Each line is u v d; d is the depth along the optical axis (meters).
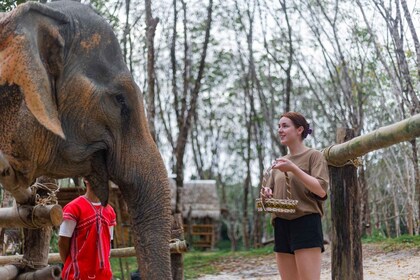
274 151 23.61
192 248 23.08
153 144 3.24
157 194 3.14
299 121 4.21
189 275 12.24
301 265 4.07
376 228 19.53
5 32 2.70
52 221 3.47
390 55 14.88
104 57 3.13
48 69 2.91
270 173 4.36
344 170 3.51
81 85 3.01
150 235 3.08
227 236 31.75
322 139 26.11
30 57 2.67
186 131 15.41
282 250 4.25
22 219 3.51
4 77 2.67
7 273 3.78
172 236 5.83
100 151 3.15
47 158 3.00
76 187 8.48
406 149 16.48
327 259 12.15
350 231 3.50
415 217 17.50
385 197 20.23
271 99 22.33
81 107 3.02
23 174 2.98
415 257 10.38
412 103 13.56
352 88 18.12
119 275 11.67
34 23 2.81
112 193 9.41
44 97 2.68
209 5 16.94
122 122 3.16
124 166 3.14
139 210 3.13
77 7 3.16
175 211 14.40
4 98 2.86
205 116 30.70
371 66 17.59
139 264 3.08
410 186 17.59
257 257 14.59
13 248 6.30
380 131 2.86
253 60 21.19
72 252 4.18
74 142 3.03
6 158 2.90
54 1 3.17
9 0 6.90
